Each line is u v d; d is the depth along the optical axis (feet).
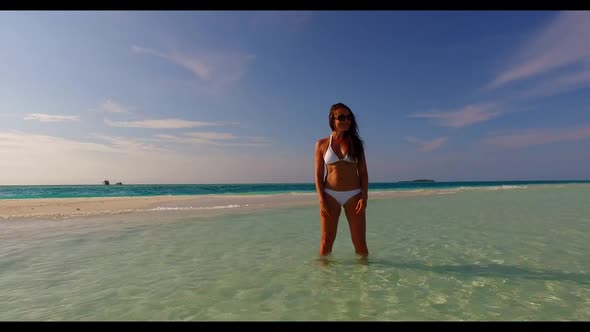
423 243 17.28
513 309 8.89
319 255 14.56
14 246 16.75
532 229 21.65
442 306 9.12
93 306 9.06
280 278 11.53
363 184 14.14
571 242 17.43
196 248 16.39
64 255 14.88
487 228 22.21
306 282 11.10
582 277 11.53
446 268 12.69
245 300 9.53
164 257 14.55
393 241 17.83
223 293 10.08
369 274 11.98
